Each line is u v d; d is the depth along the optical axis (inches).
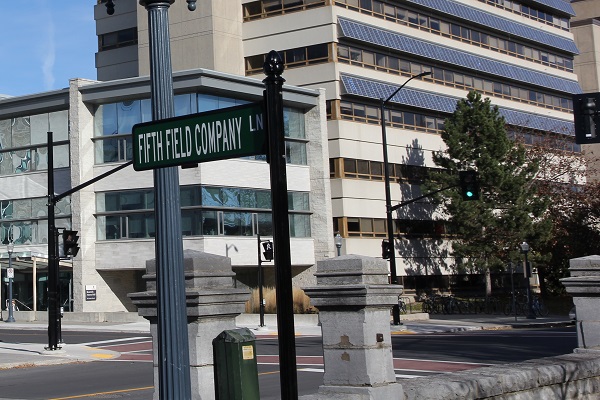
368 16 2212.1
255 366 286.7
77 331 1555.1
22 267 1974.7
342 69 2123.5
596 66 3157.0
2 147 2027.6
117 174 1888.5
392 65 2268.7
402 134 2278.5
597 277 460.8
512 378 382.9
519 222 2023.9
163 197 266.4
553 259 2290.8
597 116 626.8
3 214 2012.8
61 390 687.1
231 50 2219.5
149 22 273.3
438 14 2425.0
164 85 270.4
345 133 2111.2
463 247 2081.7
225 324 366.9
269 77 239.0
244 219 1878.7
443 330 1365.7
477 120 2080.5
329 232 2018.9
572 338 1070.4
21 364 949.8
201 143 257.0
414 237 2282.2
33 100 1961.1
